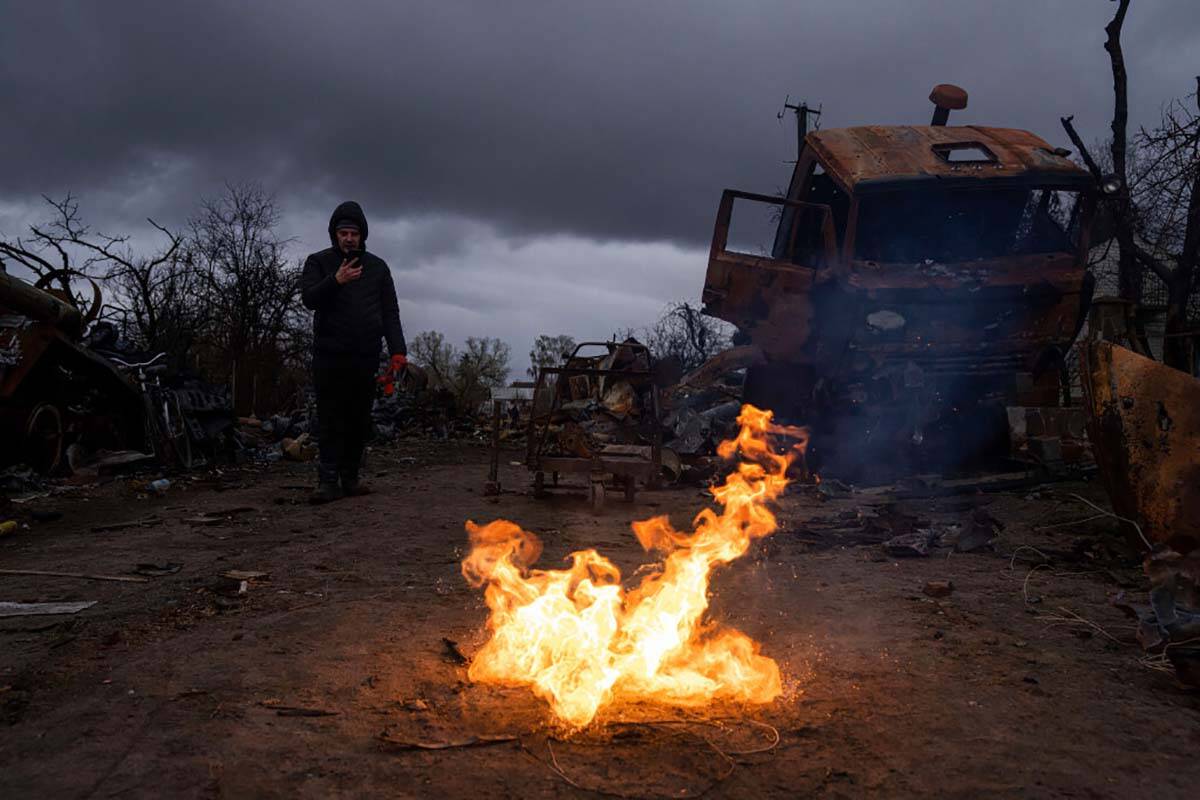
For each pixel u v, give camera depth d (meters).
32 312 7.66
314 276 6.90
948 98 9.16
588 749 2.09
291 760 2.00
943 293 7.39
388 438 16.20
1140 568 4.31
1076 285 7.46
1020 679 2.63
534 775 1.95
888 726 2.26
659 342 26.78
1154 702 2.45
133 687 2.47
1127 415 3.74
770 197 8.30
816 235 8.95
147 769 1.94
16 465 7.80
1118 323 9.68
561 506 6.90
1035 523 5.69
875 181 7.42
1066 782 1.94
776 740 2.16
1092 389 3.94
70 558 4.57
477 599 3.61
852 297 7.44
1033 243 7.95
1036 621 3.34
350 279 6.68
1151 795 1.89
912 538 4.92
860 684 2.59
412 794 1.85
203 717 2.24
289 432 14.10
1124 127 10.89
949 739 2.17
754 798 1.86
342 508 6.66
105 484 8.09
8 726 2.19
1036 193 7.83
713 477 8.89
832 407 7.77
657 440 6.93
